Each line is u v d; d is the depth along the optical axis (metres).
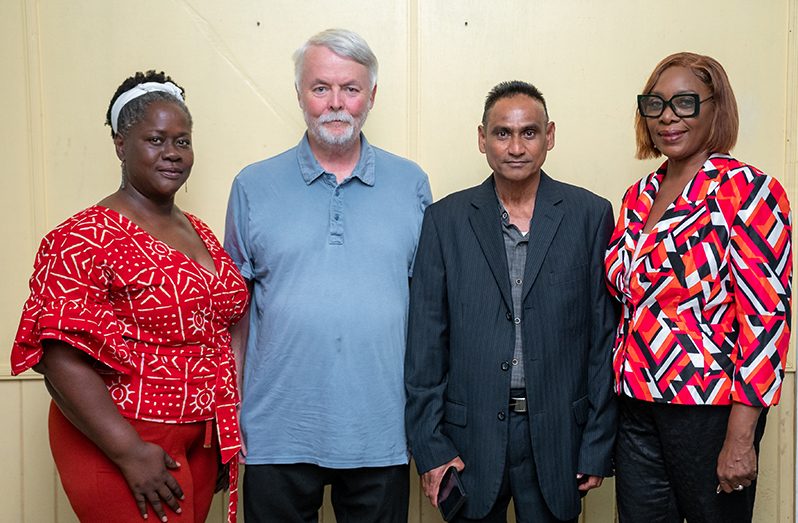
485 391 1.71
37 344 1.44
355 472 1.80
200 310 1.57
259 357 1.80
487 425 1.70
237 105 2.20
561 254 1.72
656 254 1.60
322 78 1.75
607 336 1.76
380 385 1.77
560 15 2.23
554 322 1.70
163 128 1.57
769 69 2.24
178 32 2.17
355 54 1.76
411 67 2.22
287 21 2.20
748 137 2.25
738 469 1.53
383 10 2.21
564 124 2.25
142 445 1.49
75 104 2.16
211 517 2.28
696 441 1.59
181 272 1.54
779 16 2.23
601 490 2.31
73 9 2.15
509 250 1.76
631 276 1.65
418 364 1.77
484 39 2.22
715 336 1.58
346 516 1.88
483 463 1.71
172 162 1.60
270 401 1.78
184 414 1.56
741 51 2.24
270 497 1.80
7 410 2.19
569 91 2.24
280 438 1.78
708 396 1.56
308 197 1.81
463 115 2.24
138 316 1.50
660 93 1.64
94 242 1.46
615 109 2.25
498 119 1.71
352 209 1.82
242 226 1.83
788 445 2.29
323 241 1.79
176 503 1.55
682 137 1.63
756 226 1.53
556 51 2.23
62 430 1.56
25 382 2.19
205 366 1.60
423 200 1.90
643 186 1.76
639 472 1.72
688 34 2.23
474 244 1.76
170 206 1.68
